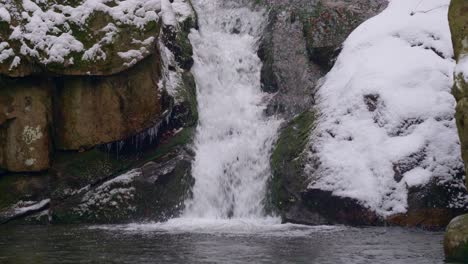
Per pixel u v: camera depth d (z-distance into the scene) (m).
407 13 14.83
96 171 13.31
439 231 11.00
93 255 8.55
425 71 13.01
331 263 7.93
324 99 13.94
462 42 8.18
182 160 13.60
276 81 15.65
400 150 12.04
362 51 14.37
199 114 14.95
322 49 15.56
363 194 11.93
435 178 11.67
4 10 12.62
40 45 12.62
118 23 12.94
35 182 13.06
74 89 13.15
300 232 10.89
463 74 7.89
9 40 12.59
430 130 12.16
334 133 12.91
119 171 13.46
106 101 13.16
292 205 12.60
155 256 8.43
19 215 12.73
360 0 16.27
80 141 13.22
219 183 13.80
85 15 12.85
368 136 12.55
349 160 12.40
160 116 13.44
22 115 12.93
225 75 16.09
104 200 13.02
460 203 11.58
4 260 8.20
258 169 14.01
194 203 13.45
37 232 11.23
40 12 12.78
